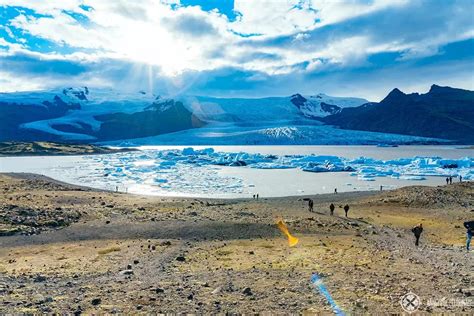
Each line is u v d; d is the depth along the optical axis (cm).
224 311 1491
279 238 3981
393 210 6050
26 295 1770
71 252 3384
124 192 9088
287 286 1884
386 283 1864
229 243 3738
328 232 4297
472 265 2358
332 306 1509
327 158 18350
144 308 1541
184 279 2141
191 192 9325
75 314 1452
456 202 6462
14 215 4694
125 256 3092
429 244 3512
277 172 14812
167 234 4203
